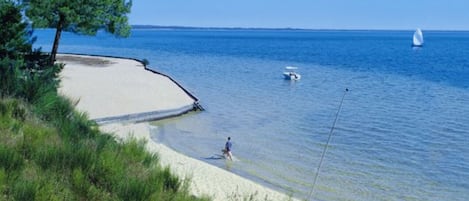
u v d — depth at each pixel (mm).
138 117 26859
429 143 24891
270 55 105000
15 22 16453
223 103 35812
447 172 19922
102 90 33906
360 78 58688
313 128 27844
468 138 26047
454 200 16781
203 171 17297
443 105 37656
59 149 8094
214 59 86250
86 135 9969
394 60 97125
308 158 21406
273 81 51875
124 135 22844
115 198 7230
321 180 18328
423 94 44469
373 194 17047
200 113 31297
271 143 23953
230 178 17000
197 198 9703
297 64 80000
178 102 31547
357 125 29172
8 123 8836
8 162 7098
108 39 180750
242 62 80125
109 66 52312
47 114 10547
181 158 19031
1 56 15258
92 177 7645
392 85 51750
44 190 6594
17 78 11320
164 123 27531
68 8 36000
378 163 20953
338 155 22125
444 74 66750
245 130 26781
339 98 40406
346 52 127562
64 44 125688
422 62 91812
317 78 57312
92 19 38312
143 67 53281
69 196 6824
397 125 29359
